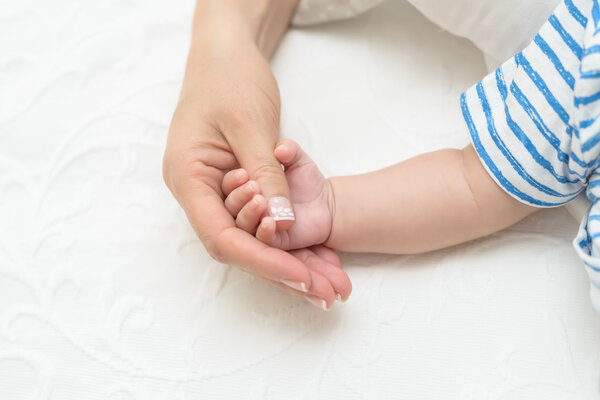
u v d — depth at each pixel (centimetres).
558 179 50
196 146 53
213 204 51
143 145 59
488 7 54
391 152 59
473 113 52
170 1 65
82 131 60
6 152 59
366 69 62
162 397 52
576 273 54
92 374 53
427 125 60
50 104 61
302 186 54
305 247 54
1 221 57
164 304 54
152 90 62
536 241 55
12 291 55
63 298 55
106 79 62
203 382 52
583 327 53
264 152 52
